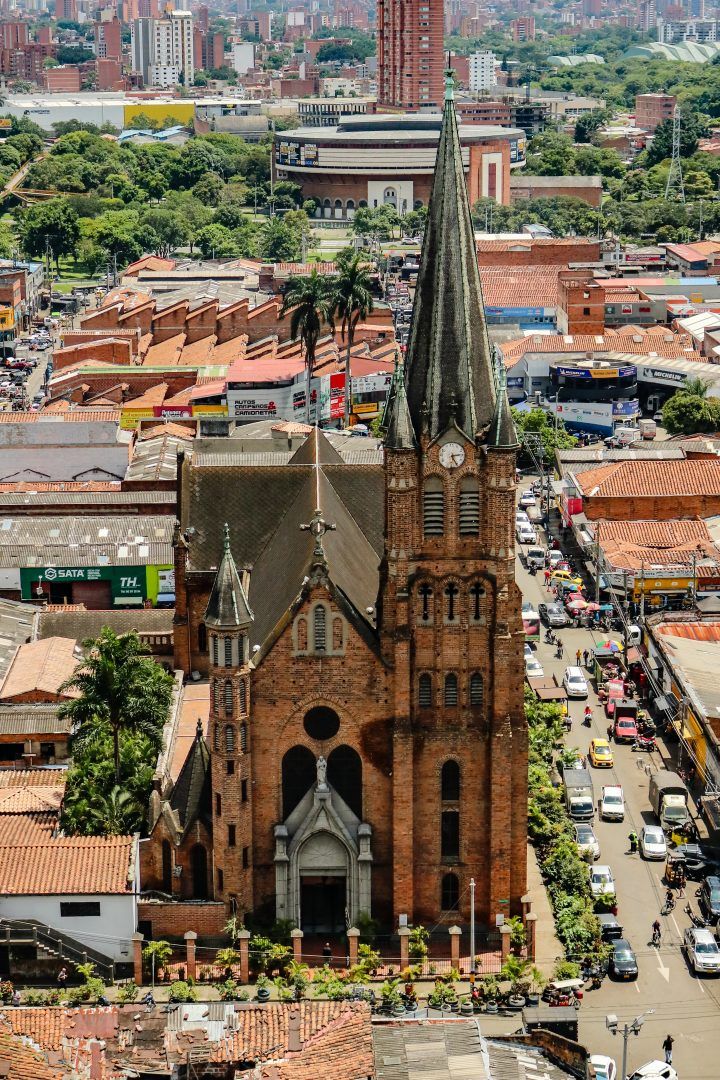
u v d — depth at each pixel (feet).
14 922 435.12
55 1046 361.30
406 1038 367.86
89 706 475.72
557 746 584.81
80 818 471.62
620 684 636.89
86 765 492.54
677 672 590.55
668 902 481.05
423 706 446.19
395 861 449.48
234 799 442.09
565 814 524.52
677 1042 414.82
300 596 435.94
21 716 548.31
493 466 428.15
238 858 445.37
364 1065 353.31
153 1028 369.09
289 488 556.10
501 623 437.58
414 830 451.94
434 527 434.71
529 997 426.92
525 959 443.73
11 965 435.53
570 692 640.17
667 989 438.81
